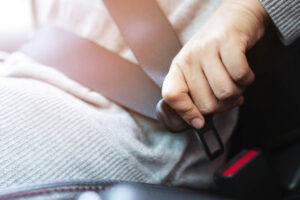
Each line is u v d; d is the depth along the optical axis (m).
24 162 0.41
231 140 0.72
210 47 0.44
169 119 0.45
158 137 0.55
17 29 0.94
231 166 0.52
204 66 0.44
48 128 0.44
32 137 0.42
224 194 0.52
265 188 0.53
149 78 0.55
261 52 0.57
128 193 0.40
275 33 0.54
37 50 0.63
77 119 0.46
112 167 0.46
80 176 0.43
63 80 0.52
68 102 0.47
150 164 0.51
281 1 0.45
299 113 0.72
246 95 0.72
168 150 0.52
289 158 0.71
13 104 0.44
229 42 0.43
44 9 0.75
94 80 0.56
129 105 0.54
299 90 0.72
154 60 0.54
